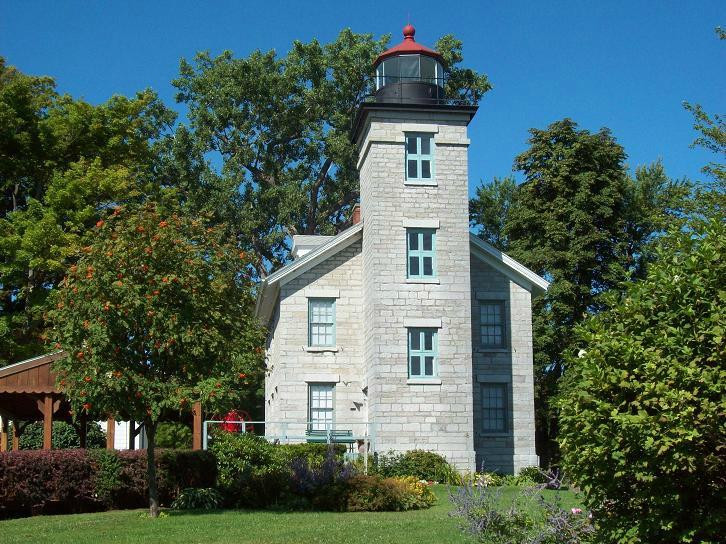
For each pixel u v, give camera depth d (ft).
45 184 127.85
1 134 120.47
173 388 54.54
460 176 94.63
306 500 63.72
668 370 31.48
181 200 152.46
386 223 92.79
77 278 54.65
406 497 62.90
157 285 54.54
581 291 126.52
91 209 116.16
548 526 40.40
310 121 158.10
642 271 133.39
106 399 53.83
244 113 156.46
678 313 33.30
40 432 123.44
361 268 100.01
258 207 154.71
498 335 100.22
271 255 160.04
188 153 151.33
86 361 53.47
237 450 73.87
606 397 33.45
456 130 95.30
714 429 30.42
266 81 155.02
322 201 162.20
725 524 31.60
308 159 160.76
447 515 55.47
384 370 90.53
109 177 118.21
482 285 100.58
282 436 92.68
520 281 101.14
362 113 95.20
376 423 89.51
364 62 156.35
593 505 35.60
